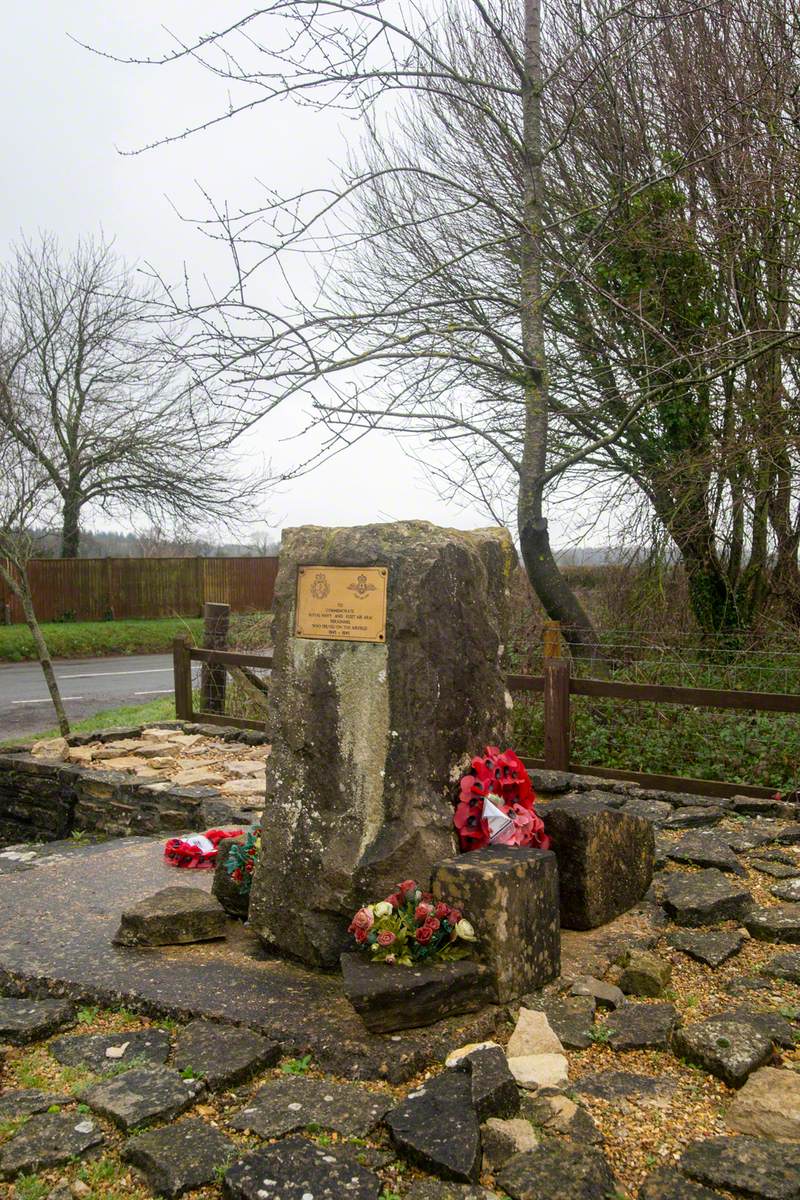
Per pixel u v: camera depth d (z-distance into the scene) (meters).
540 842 4.16
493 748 4.15
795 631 10.25
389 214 13.06
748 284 10.38
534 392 9.92
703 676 9.31
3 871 5.98
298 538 4.16
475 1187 2.57
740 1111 2.88
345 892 3.77
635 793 6.64
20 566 9.39
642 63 10.81
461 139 12.88
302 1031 3.31
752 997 3.71
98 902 4.74
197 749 8.74
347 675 3.89
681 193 11.00
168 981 3.74
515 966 3.56
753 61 9.70
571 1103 2.94
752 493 10.22
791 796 6.36
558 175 12.01
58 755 8.43
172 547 38.94
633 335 11.20
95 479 24.59
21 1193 2.56
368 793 3.81
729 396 10.55
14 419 10.45
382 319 9.31
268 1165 2.62
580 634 10.34
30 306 21.05
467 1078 3.01
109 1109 2.89
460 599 4.04
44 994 3.78
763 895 4.75
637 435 11.78
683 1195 2.51
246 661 9.56
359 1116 2.86
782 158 8.55
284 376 7.81
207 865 5.36
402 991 3.28
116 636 25.06
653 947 4.18
